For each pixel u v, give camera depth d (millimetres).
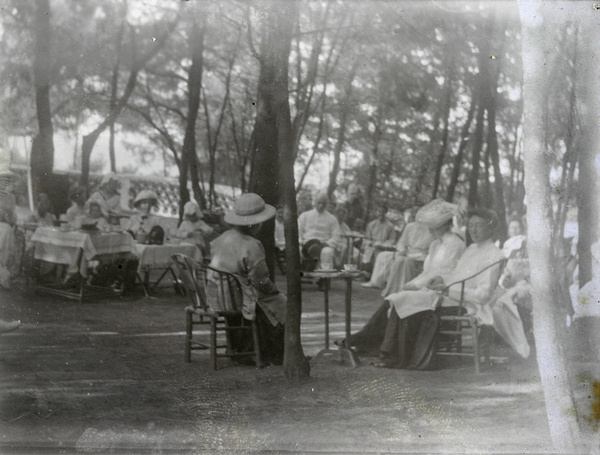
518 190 7520
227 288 5785
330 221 7949
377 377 5305
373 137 7930
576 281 6094
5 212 7504
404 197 7918
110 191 8070
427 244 7234
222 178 8414
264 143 6555
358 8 7445
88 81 7875
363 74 7773
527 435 4359
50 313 6832
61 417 4551
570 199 6098
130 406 4742
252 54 6258
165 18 7660
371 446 4262
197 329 6770
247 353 5703
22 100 7602
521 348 5625
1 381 5086
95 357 5652
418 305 5738
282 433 4410
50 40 7605
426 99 7812
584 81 5750
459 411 4727
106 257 7824
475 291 5730
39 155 7727
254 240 5824
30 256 7562
